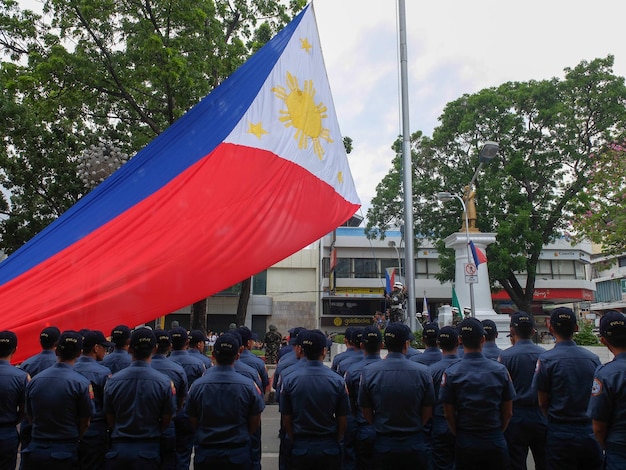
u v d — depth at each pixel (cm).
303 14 1005
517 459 588
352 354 721
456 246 1933
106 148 1432
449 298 3944
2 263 650
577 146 2506
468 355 491
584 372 498
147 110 2077
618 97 2425
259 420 480
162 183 757
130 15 1817
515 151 2562
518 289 2719
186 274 655
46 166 2233
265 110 894
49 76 1739
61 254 647
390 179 2834
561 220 2673
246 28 2169
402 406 479
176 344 700
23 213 2278
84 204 737
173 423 603
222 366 481
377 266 4066
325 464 462
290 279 4303
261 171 828
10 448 516
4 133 2127
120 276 627
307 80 977
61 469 475
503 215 2573
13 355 559
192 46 1822
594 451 489
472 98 2578
